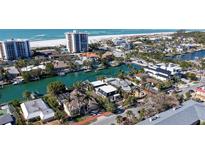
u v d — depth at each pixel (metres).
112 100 32.47
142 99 33.00
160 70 46.00
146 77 43.50
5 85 42.38
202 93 32.91
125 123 24.88
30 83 44.59
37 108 28.05
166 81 39.78
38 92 38.50
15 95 37.81
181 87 38.72
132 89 37.16
